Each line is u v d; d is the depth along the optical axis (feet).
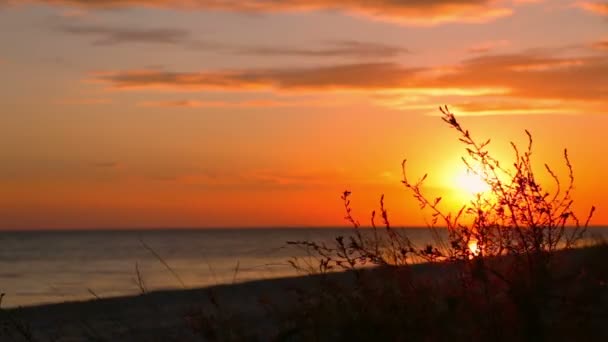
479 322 13.93
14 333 19.74
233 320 15.71
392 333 13.84
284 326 15.02
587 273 14.58
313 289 15.75
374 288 14.52
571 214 14.20
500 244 14.40
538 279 13.92
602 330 14.51
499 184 14.39
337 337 14.12
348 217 15.07
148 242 479.41
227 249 267.59
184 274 84.94
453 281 14.92
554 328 13.96
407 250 14.75
